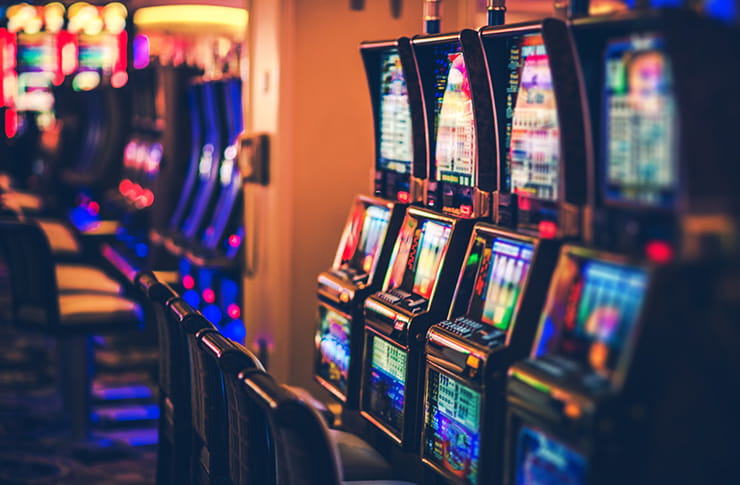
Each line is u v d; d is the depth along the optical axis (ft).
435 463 9.55
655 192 6.65
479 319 8.98
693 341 6.30
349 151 15.20
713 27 6.38
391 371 10.87
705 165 6.30
